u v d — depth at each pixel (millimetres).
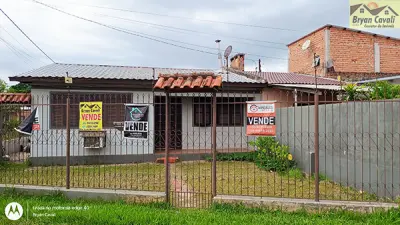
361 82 12367
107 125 11055
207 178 8234
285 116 10141
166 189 5785
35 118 7840
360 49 15000
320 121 8305
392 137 5770
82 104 6656
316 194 5348
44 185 6547
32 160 10438
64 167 10008
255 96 12523
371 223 4637
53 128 10672
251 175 8570
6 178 7770
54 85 10617
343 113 7285
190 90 5871
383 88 7266
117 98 11172
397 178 5656
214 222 4633
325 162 8016
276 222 4645
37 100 10578
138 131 6367
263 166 9523
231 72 15633
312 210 5199
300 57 17000
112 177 8172
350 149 7016
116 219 4777
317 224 4551
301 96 11445
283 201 5320
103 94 11062
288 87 11180
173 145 12352
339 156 7430
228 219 4793
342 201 5320
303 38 16703
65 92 10773
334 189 6875
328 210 5160
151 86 11203
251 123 5953
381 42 15188
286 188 7051
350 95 8391
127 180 7855
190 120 12445
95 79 10477
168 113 5895
